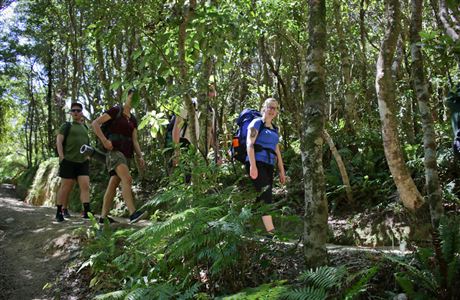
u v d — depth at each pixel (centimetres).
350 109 968
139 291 407
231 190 486
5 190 1573
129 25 589
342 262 464
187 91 570
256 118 572
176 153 602
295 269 452
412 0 510
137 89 575
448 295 375
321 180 414
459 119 467
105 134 676
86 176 791
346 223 724
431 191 478
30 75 2017
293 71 1098
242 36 790
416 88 504
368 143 889
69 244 632
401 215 662
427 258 410
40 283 556
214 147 659
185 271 453
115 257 534
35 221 796
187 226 431
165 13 589
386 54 528
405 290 372
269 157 564
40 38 1656
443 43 416
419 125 967
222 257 405
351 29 1127
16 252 648
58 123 1862
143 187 1010
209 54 584
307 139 420
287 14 852
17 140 2919
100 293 505
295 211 777
